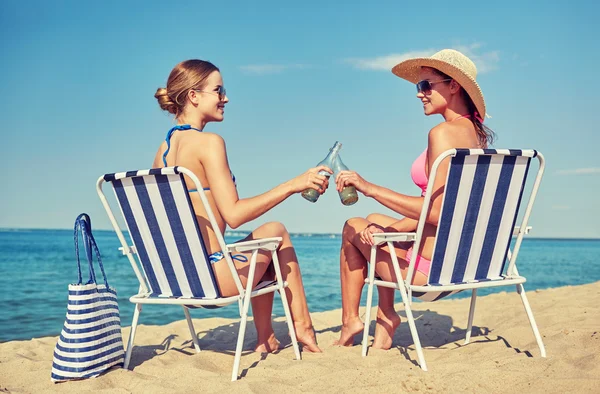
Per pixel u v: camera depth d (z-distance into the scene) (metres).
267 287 3.24
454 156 2.81
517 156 2.95
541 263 25.95
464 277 3.13
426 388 2.63
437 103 3.37
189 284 3.09
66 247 35.69
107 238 56.41
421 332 4.43
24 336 6.34
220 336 4.51
